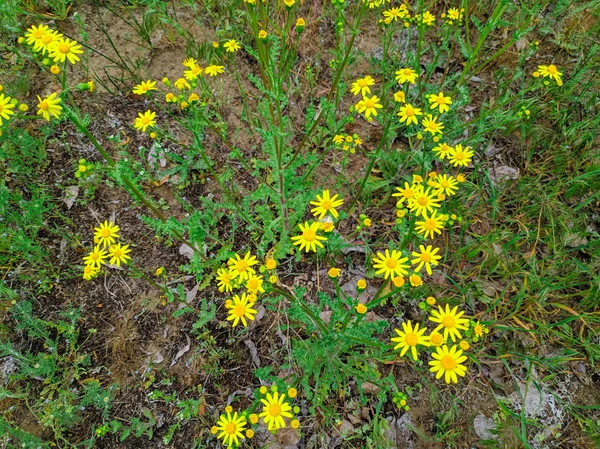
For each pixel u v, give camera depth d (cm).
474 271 44
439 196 35
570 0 59
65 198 47
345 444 37
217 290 44
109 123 51
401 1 63
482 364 40
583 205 45
